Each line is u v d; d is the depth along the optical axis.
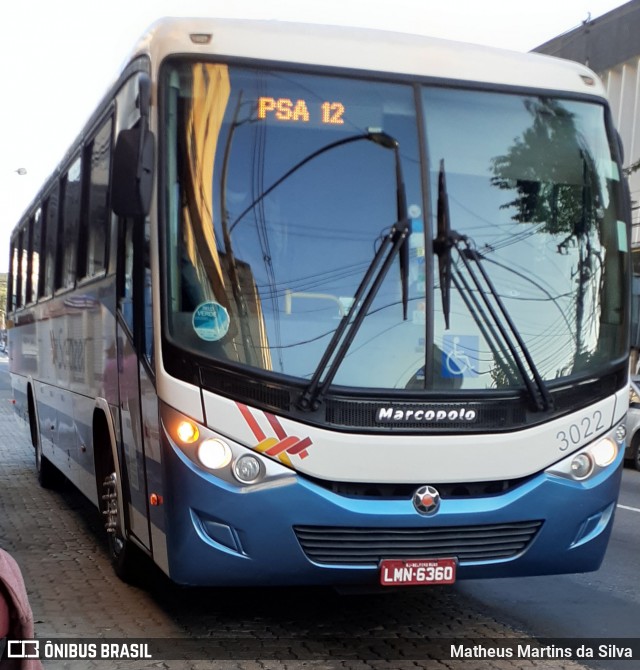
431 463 5.26
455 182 5.64
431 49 5.87
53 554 8.12
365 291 5.38
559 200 5.87
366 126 5.60
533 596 7.00
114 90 6.95
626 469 16.30
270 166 5.45
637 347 6.72
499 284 5.62
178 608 6.44
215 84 5.49
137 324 5.84
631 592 7.16
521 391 5.48
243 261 5.32
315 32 5.77
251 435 5.11
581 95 6.10
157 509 5.47
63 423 9.34
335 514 5.12
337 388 5.20
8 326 15.80
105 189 7.16
